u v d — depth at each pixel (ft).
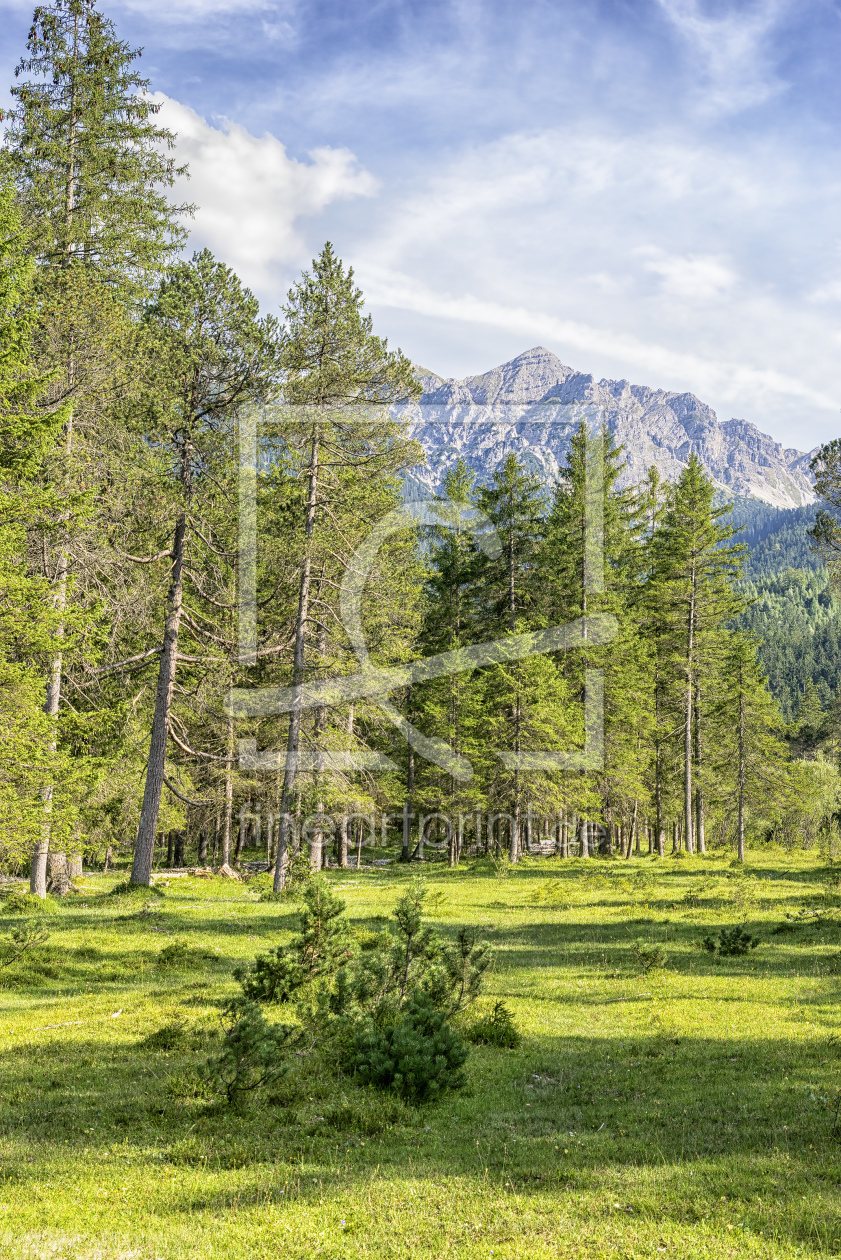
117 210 88.84
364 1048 31.63
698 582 170.81
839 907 74.90
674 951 58.90
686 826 166.61
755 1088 28.73
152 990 46.91
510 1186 21.33
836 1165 21.86
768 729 172.55
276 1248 17.92
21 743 67.26
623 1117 26.76
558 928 71.10
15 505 65.05
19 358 65.10
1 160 84.99
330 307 95.45
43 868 83.82
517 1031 38.29
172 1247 17.92
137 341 84.84
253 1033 29.48
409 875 130.82
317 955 43.45
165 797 117.39
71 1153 24.09
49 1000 44.73
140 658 89.92
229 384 89.51
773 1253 17.24
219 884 109.29
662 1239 18.04
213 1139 25.22
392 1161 23.48
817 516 134.21
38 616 68.44
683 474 172.04
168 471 88.22
